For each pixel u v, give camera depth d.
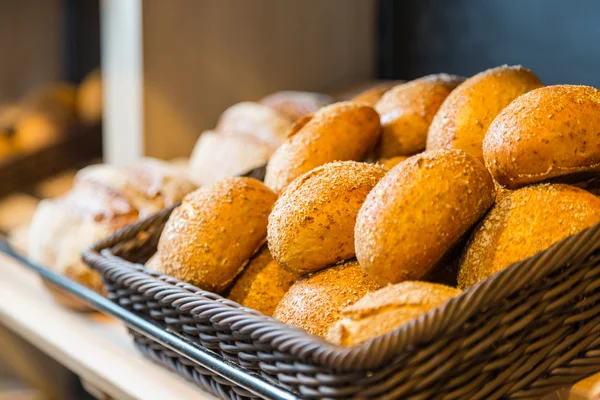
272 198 1.02
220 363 0.92
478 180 0.86
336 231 0.92
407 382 0.80
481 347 0.81
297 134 1.05
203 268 0.99
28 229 1.47
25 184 1.75
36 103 1.81
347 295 0.90
